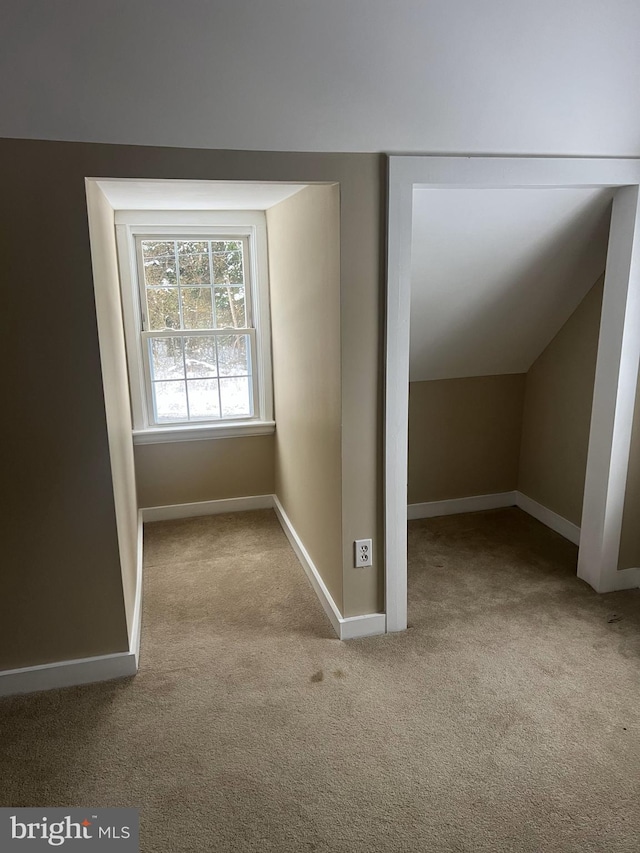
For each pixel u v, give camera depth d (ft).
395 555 8.41
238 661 8.12
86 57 5.63
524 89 6.79
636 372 8.84
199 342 12.40
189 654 8.29
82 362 6.91
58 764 6.44
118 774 6.31
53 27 5.35
